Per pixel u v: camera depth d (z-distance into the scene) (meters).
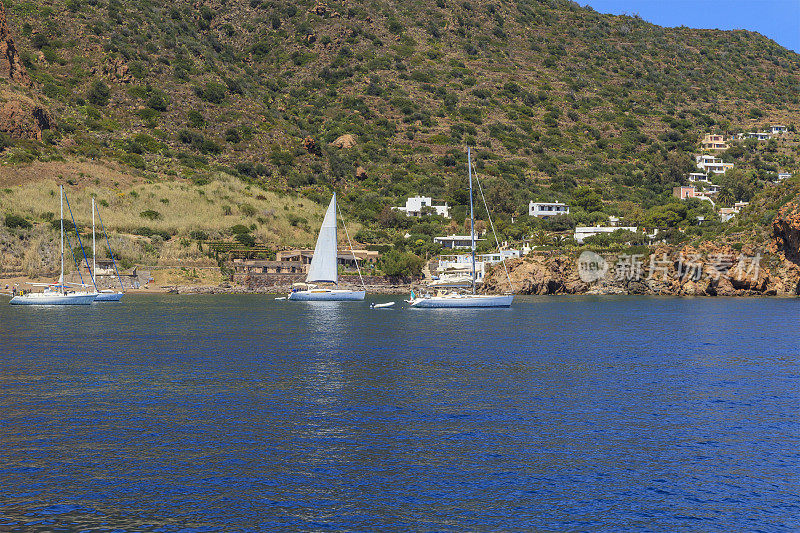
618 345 67.88
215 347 65.25
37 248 138.88
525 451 33.88
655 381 49.81
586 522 26.36
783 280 134.50
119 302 116.88
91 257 139.88
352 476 30.62
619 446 34.66
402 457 33.00
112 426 37.53
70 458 32.53
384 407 41.94
